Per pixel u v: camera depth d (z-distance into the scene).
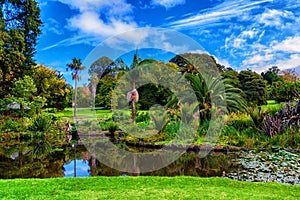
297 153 5.45
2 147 7.35
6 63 12.05
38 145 7.64
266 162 4.82
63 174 4.56
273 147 5.93
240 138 6.51
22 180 3.26
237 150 6.00
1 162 5.53
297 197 2.75
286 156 5.19
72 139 8.48
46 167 5.08
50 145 7.60
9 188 2.91
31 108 11.62
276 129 6.54
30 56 13.82
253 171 4.33
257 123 7.09
